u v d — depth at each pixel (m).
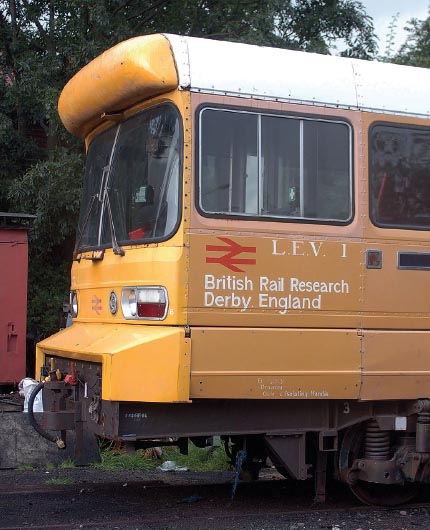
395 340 5.96
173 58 5.45
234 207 5.54
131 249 5.78
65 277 13.36
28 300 12.89
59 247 13.63
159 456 8.67
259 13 13.60
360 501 6.71
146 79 5.43
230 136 5.56
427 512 6.47
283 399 5.70
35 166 12.43
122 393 5.18
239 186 5.57
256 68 5.70
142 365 5.22
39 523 5.88
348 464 6.31
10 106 13.70
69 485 7.33
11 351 10.85
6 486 7.24
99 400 5.59
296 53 5.95
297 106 5.78
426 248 6.16
